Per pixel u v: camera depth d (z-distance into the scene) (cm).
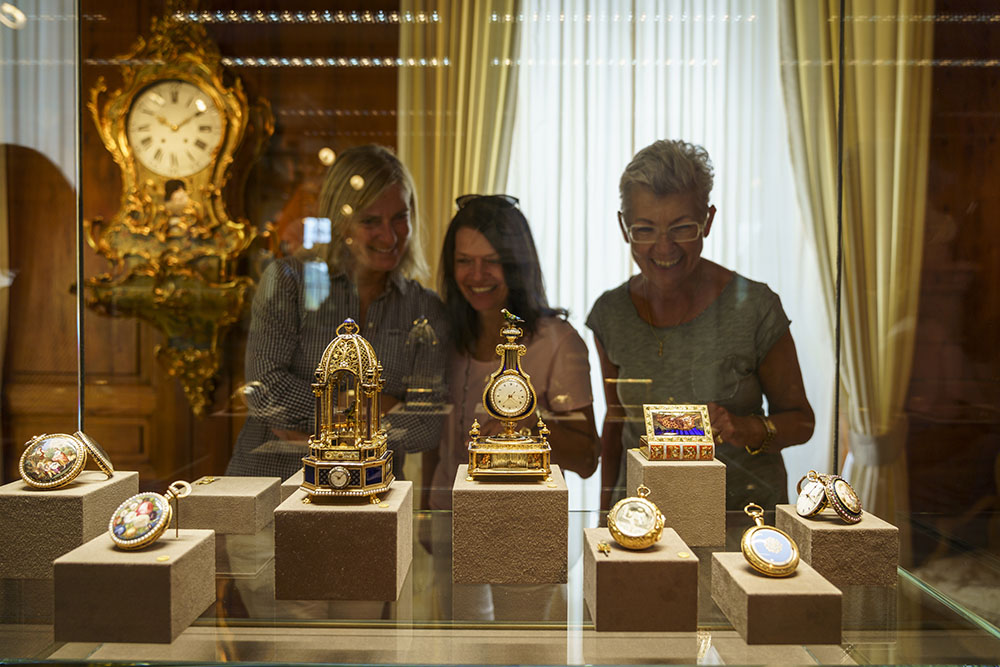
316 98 216
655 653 145
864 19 220
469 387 217
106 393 222
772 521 209
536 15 215
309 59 215
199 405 220
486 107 215
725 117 216
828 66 216
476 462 174
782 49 216
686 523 189
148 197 216
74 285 229
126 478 190
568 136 216
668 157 216
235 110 214
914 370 229
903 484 235
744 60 215
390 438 216
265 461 219
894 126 223
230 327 218
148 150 216
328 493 161
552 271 217
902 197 225
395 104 216
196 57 214
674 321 217
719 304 217
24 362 231
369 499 164
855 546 168
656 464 188
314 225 216
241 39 215
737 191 217
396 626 156
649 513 155
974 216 227
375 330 217
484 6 214
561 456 218
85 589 144
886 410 229
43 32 221
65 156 225
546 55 215
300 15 215
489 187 216
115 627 144
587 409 217
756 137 217
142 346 220
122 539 150
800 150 217
